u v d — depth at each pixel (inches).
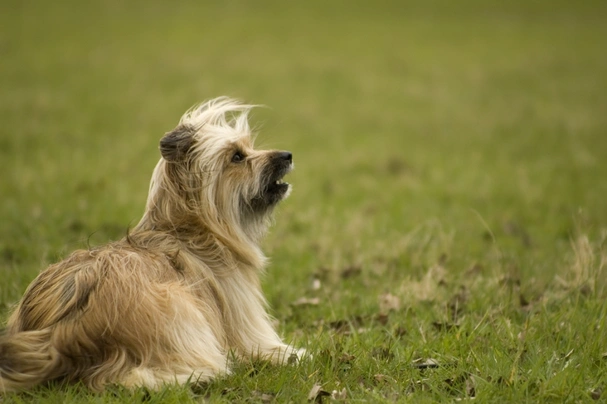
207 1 2610.7
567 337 295.4
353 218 557.0
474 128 1033.5
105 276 235.3
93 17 2158.0
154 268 246.8
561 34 2027.6
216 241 275.0
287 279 415.5
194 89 1255.5
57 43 1694.1
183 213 277.1
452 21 2287.2
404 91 1323.8
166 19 2186.3
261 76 1416.1
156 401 223.0
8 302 343.0
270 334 284.0
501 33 2053.4
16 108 1050.1
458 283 382.0
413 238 482.9
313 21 2253.9
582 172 762.2
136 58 1553.9
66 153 799.1
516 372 254.5
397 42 1893.5
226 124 310.5
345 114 1128.8
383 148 898.7
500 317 320.5
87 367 229.6
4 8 2214.6
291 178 726.5
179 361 234.2
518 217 579.2
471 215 586.6
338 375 263.6
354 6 2605.8
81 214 540.1
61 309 234.1
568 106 1186.6
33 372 226.7
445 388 253.0
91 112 1056.8
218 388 238.1
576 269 368.8
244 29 2049.7
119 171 722.2
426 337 303.7
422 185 708.0
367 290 394.6
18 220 506.6
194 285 255.0
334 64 1569.9
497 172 764.6
